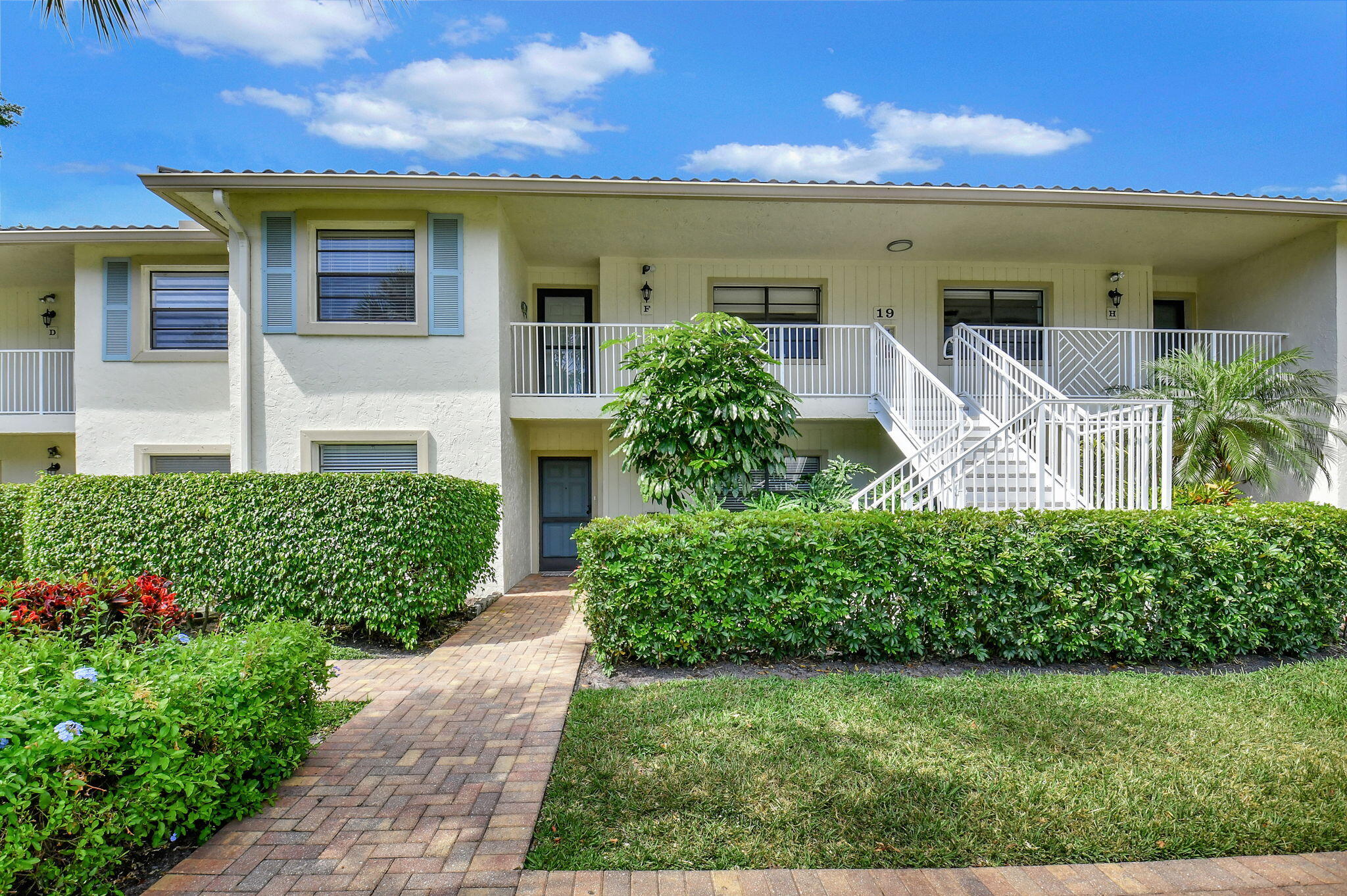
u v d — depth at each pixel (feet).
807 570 16.89
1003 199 28.50
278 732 10.18
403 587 20.21
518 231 32.76
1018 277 37.55
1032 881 7.84
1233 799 9.61
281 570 20.39
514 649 19.69
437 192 27.78
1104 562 17.03
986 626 16.87
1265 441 28.60
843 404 32.30
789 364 36.52
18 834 6.46
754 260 36.81
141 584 14.30
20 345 37.73
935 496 22.95
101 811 7.20
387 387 29.01
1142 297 37.81
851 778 10.30
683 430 22.72
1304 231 32.17
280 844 8.74
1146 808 9.35
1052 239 33.58
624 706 13.66
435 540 20.49
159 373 32.48
